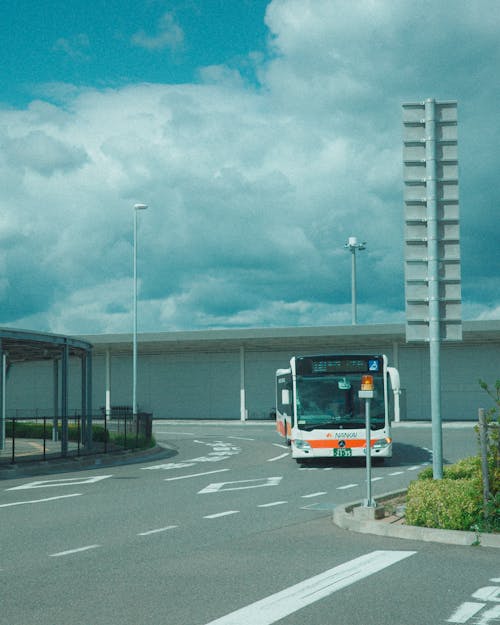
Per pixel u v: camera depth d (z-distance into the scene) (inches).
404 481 700.7
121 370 2272.4
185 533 431.8
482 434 408.5
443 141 519.2
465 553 360.2
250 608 265.1
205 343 2006.6
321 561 344.8
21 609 267.4
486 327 1729.8
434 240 511.5
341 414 854.5
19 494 642.8
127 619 252.8
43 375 2325.3
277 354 2129.7
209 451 1132.5
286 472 805.2
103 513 520.1
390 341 1966.0
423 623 245.9
